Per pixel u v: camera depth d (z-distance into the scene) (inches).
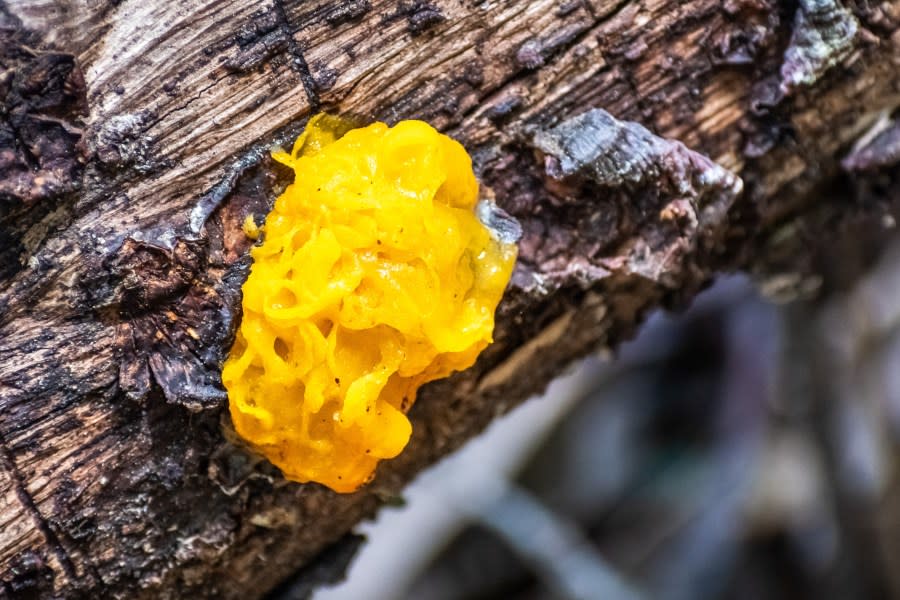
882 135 10.1
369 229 9.3
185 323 9.4
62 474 9.4
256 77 9.4
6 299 9.3
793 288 11.4
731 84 9.8
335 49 9.4
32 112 9.2
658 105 9.8
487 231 9.6
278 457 9.5
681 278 10.2
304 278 9.3
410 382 9.6
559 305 9.9
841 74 9.8
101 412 9.4
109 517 9.5
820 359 13.8
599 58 9.6
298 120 9.5
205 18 9.4
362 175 9.4
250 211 9.5
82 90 9.2
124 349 9.4
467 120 9.6
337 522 10.2
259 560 10.1
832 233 10.8
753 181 10.0
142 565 9.7
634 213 9.8
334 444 9.4
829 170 10.2
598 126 9.6
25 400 9.3
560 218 9.8
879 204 10.5
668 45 9.7
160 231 9.3
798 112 9.9
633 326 10.5
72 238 9.3
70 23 9.2
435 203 9.4
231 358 9.4
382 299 9.3
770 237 10.5
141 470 9.5
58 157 9.2
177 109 9.4
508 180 9.7
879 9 9.7
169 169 9.4
